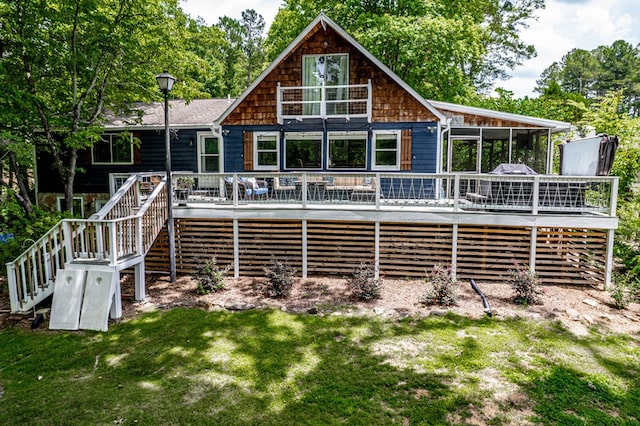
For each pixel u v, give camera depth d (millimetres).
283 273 8766
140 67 13305
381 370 5570
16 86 10852
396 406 4758
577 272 9180
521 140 15148
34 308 7559
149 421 4484
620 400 4926
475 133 14094
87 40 11664
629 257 10531
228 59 43562
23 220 10555
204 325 7129
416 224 9539
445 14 20578
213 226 10266
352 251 9922
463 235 9305
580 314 7496
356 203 10156
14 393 5098
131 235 8047
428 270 9531
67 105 13227
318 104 12773
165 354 6102
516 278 8188
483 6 25938
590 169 9641
